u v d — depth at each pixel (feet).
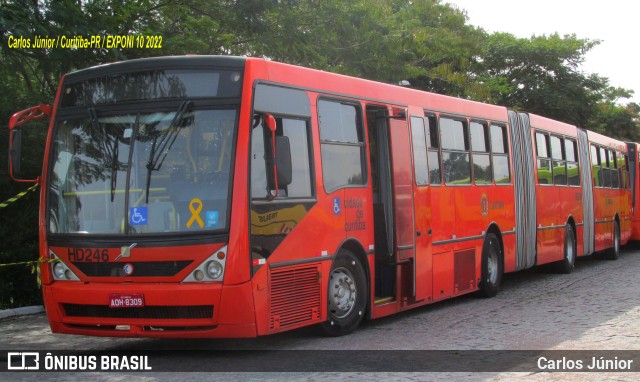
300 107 29.68
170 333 26.27
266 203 27.04
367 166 33.71
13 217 43.06
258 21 54.39
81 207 27.78
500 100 130.11
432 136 39.52
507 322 35.06
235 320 25.72
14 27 38.70
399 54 67.36
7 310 39.47
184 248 25.94
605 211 71.05
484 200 44.80
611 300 42.11
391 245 34.12
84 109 28.53
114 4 46.24
